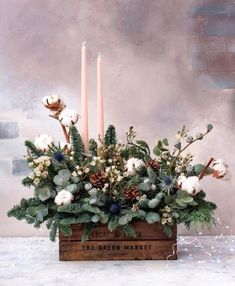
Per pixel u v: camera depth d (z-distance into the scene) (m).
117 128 1.97
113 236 1.57
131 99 1.97
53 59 1.97
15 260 1.61
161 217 1.55
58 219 1.53
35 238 1.93
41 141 1.58
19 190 1.96
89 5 1.98
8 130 1.96
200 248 1.75
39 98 1.97
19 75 1.97
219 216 1.96
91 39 1.98
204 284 1.36
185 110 1.97
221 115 1.97
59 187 1.54
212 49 1.97
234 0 1.98
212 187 1.96
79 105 1.97
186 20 1.97
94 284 1.37
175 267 1.52
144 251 1.58
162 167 1.61
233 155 1.97
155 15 1.97
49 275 1.45
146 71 1.97
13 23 1.97
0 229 1.96
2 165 1.96
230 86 1.97
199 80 1.97
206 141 1.97
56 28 1.97
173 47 1.97
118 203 1.53
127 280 1.40
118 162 1.60
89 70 1.97
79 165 1.59
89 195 1.56
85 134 1.63
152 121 1.97
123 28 1.97
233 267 1.52
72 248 1.58
